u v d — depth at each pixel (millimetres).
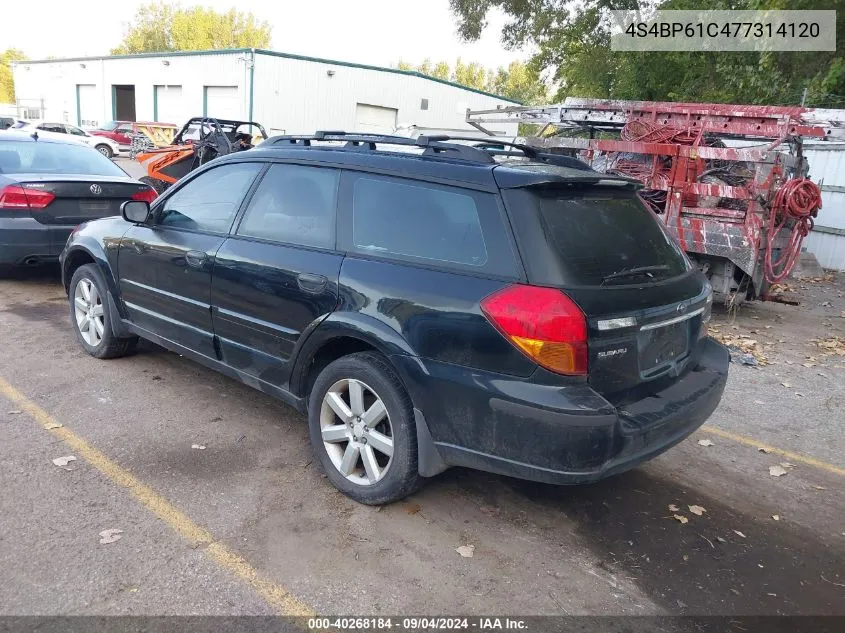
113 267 5027
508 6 27031
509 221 3002
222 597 2781
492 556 3193
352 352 3660
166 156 13602
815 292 10797
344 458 3549
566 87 27734
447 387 3041
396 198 3430
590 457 2814
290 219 3865
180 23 71562
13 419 4254
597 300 2893
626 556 3287
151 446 4023
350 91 32000
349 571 3002
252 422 4457
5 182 6852
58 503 3355
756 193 7598
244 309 3947
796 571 3273
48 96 43094
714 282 8297
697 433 4891
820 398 5785
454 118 36156
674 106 8469
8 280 7961
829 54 13375
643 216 3643
